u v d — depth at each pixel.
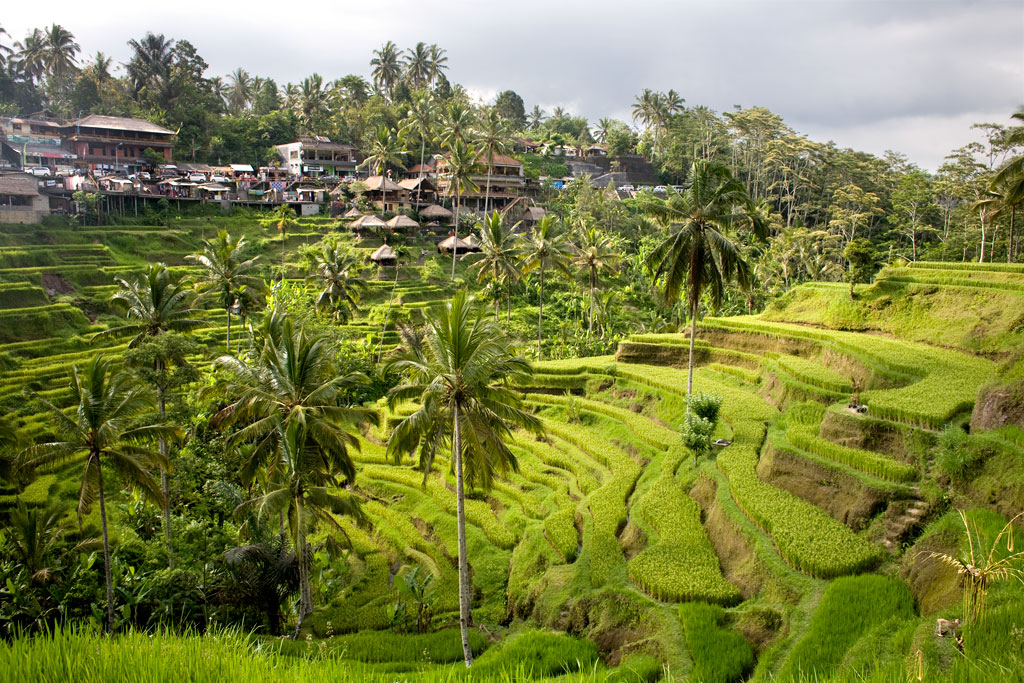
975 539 21.94
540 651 25.33
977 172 79.12
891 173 118.25
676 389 47.34
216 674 10.02
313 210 107.75
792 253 83.75
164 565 34.50
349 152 126.75
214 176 105.88
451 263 97.50
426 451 28.84
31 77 125.00
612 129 170.00
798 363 43.72
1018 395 26.66
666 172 143.25
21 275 70.25
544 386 55.66
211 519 39.06
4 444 32.81
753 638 23.58
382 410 57.66
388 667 25.77
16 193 81.31
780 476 31.95
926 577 22.48
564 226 99.75
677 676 22.34
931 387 33.59
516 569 33.81
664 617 25.72
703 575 27.59
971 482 25.45
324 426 30.48
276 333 35.34
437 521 40.09
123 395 31.42
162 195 96.75
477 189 104.94
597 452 42.88
